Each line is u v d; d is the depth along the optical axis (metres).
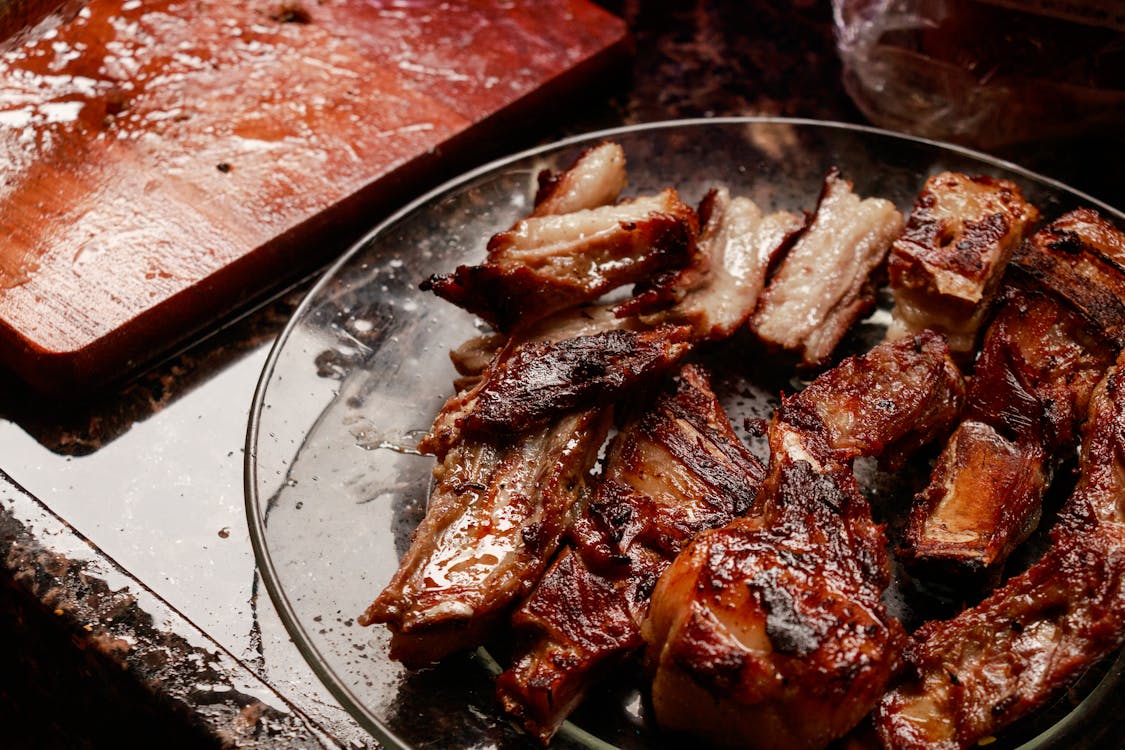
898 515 0.56
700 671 0.48
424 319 0.60
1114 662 0.52
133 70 0.69
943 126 0.70
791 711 0.48
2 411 0.60
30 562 0.54
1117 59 0.65
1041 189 0.63
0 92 0.68
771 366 0.60
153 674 0.52
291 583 0.53
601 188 0.61
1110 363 0.57
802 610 0.49
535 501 0.53
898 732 0.49
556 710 0.50
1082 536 0.51
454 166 0.68
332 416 0.57
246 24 0.72
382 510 0.55
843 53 0.71
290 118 0.67
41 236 0.63
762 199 0.65
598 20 0.73
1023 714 0.49
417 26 0.72
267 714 0.51
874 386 0.56
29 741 0.60
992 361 0.56
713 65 0.75
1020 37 0.65
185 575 0.55
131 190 0.64
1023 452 0.55
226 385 0.61
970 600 0.53
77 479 0.58
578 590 0.51
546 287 0.57
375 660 0.51
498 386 0.54
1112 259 0.59
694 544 0.51
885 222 0.61
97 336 0.59
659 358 0.55
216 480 0.58
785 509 0.51
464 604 0.50
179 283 0.61
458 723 0.50
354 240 0.65
